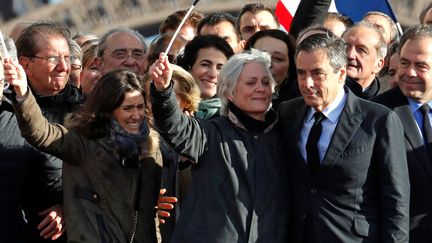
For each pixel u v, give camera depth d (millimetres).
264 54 14492
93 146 14164
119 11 55031
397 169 14078
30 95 13414
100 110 14250
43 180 14773
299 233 14219
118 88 14219
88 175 14117
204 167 14094
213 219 13883
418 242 14773
